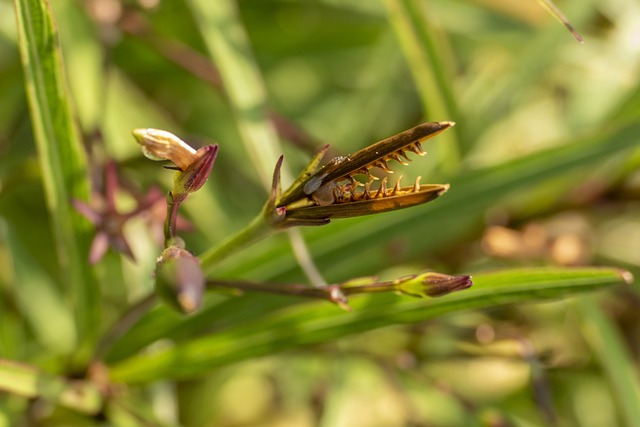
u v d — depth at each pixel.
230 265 0.34
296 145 0.41
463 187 0.35
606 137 0.35
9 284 0.40
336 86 0.52
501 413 0.38
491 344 0.38
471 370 0.46
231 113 0.47
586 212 0.40
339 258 0.34
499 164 0.35
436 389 0.39
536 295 0.30
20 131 0.43
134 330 0.33
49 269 0.44
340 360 0.39
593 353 0.42
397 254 0.37
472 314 0.42
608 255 0.44
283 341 0.32
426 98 0.37
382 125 0.49
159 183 0.40
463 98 0.45
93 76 0.38
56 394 0.31
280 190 0.27
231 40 0.35
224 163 0.46
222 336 0.32
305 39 0.49
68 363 0.32
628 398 0.36
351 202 0.26
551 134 0.51
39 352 0.42
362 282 0.28
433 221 0.34
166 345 0.33
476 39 0.48
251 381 0.46
